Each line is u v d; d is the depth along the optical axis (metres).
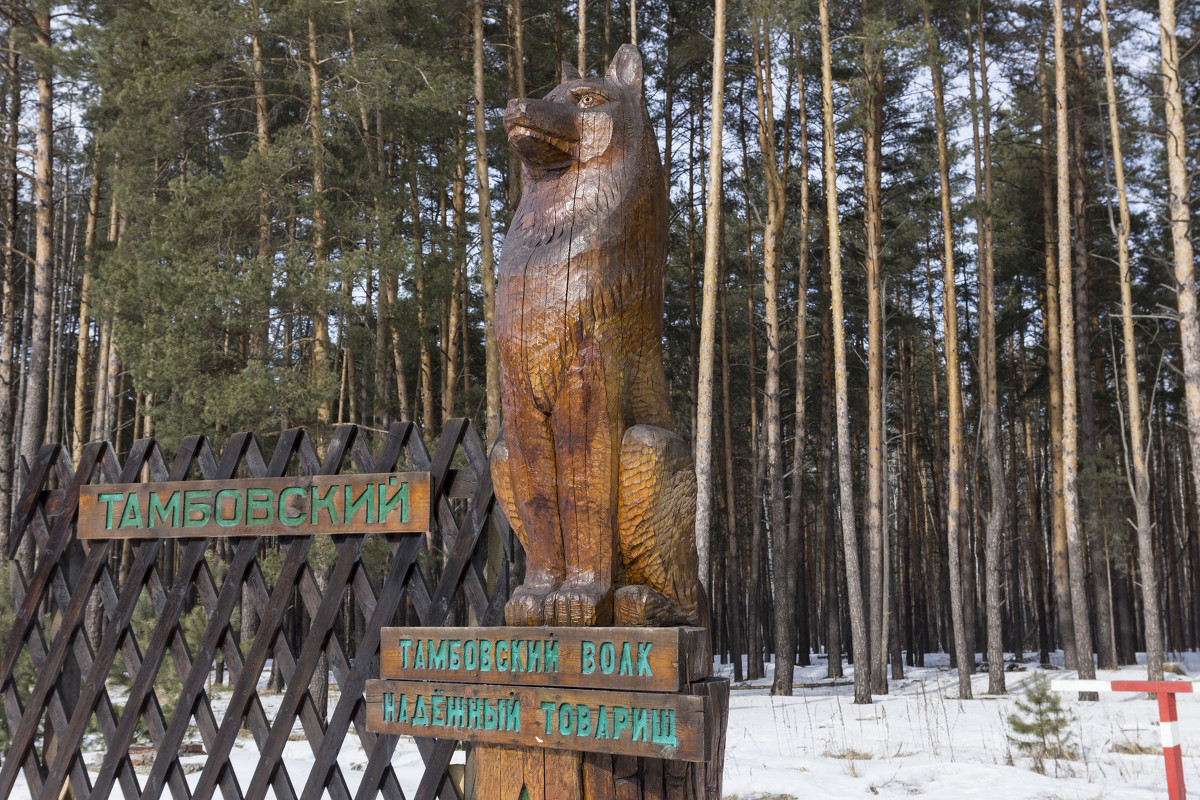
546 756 2.40
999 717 11.47
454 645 2.54
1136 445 14.02
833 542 20.30
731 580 21.70
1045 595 29.84
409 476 3.16
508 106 2.57
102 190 20.41
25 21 15.09
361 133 13.88
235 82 15.02
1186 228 11.82
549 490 2.56
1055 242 19.34
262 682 17.33
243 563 3.39
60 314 21.58
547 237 2.59
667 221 2.75
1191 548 30.27
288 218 12.51
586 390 2.48
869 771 7.36
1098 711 12.00
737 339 26.84
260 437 11.40
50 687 3.55
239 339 14.17
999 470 16.11
